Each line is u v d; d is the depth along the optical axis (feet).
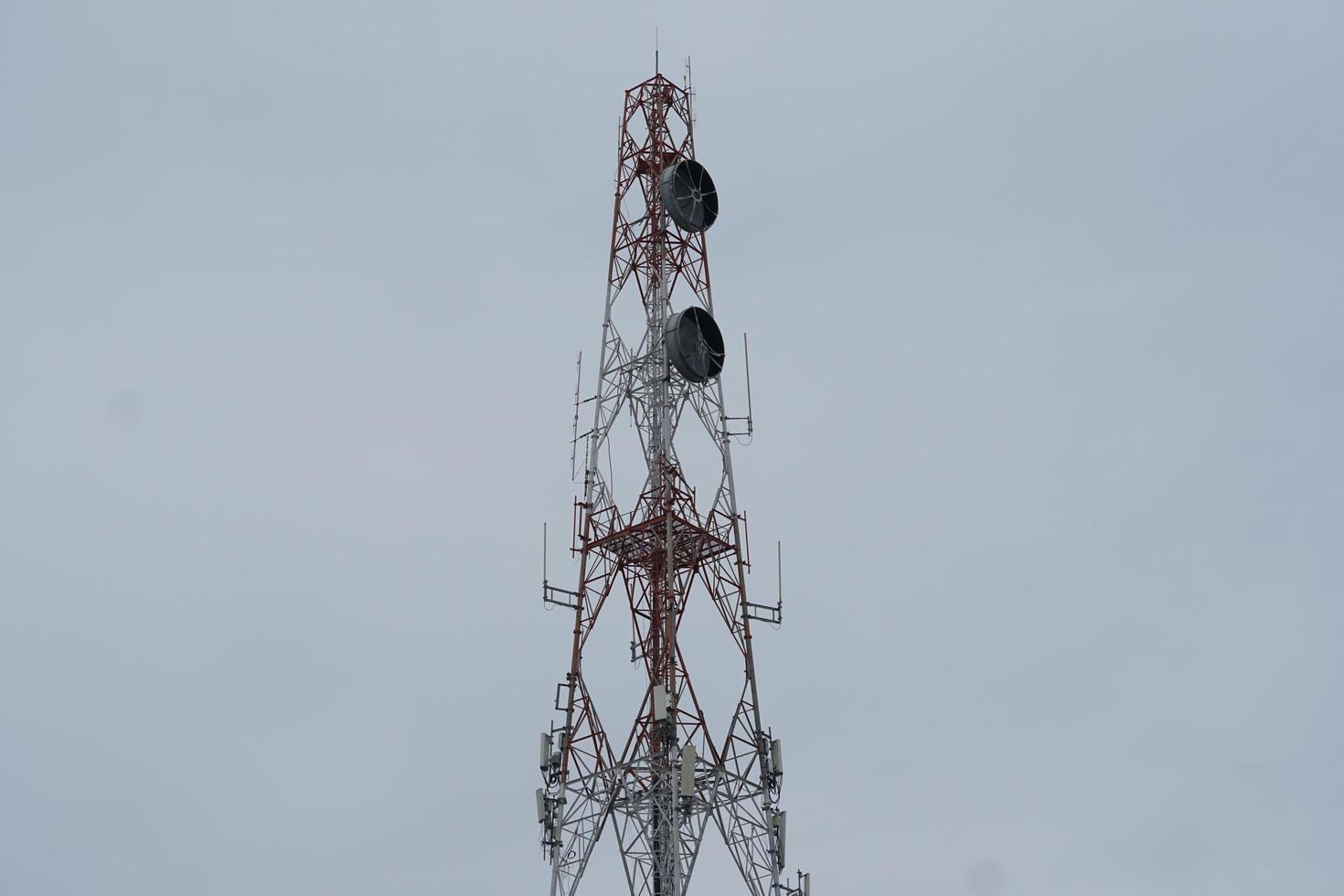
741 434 343.67
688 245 353.51
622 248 353.10
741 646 330.34
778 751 326.85
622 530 331.36
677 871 309.01
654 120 361.51
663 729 317.01
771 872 319.68
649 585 333.42
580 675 327.47
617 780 319.06
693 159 360.28
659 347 342.44
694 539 330.34
